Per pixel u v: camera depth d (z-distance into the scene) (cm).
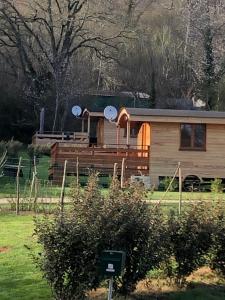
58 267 616
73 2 4428
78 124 4766
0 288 733
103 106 4856
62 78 4591
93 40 4638
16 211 1409
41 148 2920
